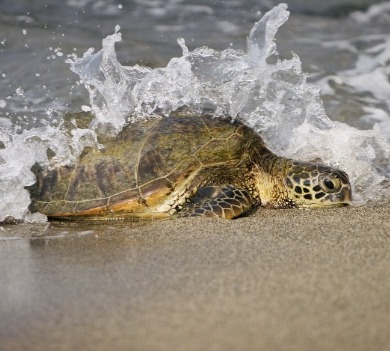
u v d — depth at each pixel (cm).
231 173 1247
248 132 1294
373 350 641
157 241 1026
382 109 1839
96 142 1266
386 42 2302
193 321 715
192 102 1351
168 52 2133
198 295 784
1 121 1628
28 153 1261
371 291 778
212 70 1420
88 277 869
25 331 714
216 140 1246
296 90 1457
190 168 1210
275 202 1277
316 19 2516
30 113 1691
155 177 1198
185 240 1021
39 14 2348
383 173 1404
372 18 2544
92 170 1231
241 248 963
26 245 1057
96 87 1317
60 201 1216
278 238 1012
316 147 1392
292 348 651
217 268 877
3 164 1248
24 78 1903
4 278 885
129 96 1323
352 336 669
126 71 1365
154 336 688
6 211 1218
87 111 1355
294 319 710
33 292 823
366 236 1010
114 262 927
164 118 1289
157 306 758
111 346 673
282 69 1420
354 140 1392
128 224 1173
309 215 1176
